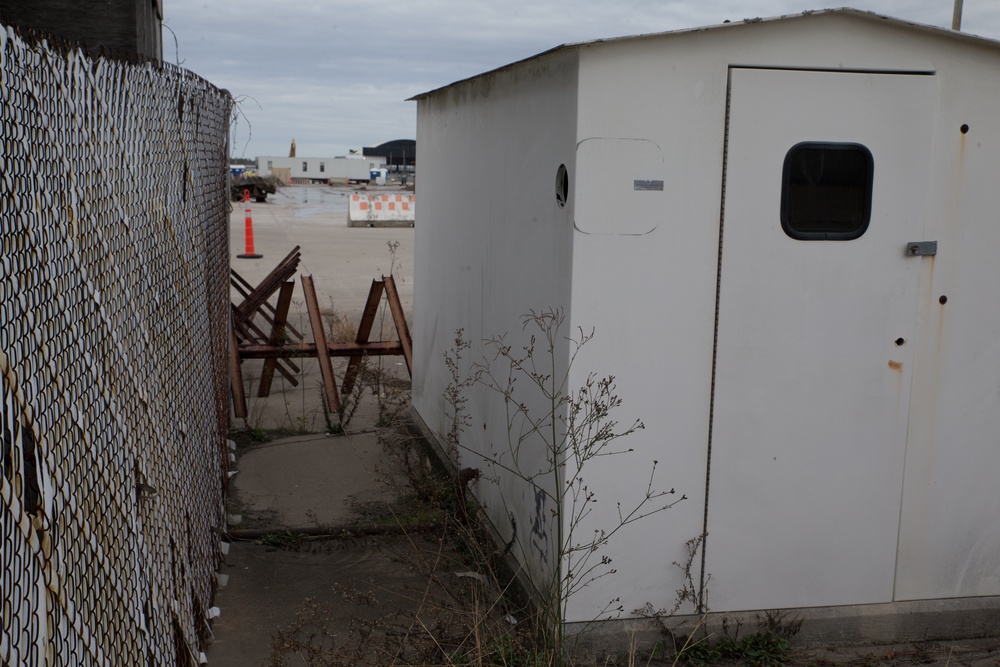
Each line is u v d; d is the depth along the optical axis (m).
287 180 80.25
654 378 3.80
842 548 4.04
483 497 5.19
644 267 3.72
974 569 4.17
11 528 1.71
